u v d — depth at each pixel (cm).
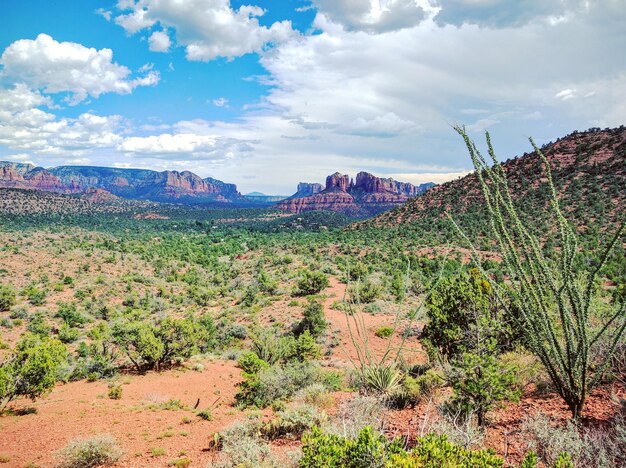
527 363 755
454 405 619
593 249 4109
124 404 1591
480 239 6588
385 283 4850
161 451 898
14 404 1608
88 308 5703
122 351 2531
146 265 9694
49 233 16950
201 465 802
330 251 9994
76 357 3112
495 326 699
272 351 2372
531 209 6769
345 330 2892
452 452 390
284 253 10775
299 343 2322
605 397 550
